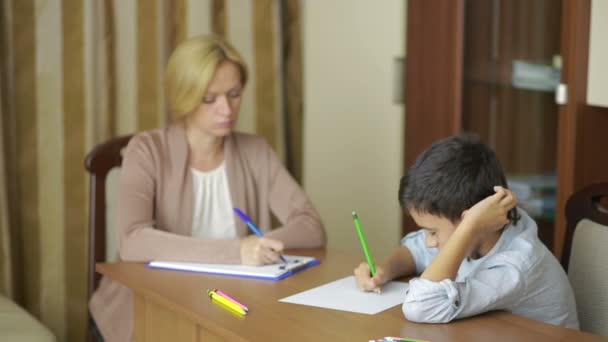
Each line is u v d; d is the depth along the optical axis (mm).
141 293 1523
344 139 3074
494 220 1278
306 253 1833
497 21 2396
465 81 2561
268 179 2111
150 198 1937
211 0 2701
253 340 1176
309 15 2941
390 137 3004
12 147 2449
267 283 1540
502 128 2400
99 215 2049
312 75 2979
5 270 2412
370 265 1483
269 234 1883
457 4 2559
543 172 2240
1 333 1861
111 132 2600
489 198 1280
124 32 2570
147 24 2600
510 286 1265
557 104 2174
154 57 2619
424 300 1236
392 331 1210
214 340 1324
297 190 2068
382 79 2998
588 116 2117
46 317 2576
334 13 2990
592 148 2141
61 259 2566
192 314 1333
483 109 2475
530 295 1315
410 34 2801
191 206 1996
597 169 2160
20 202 2496
